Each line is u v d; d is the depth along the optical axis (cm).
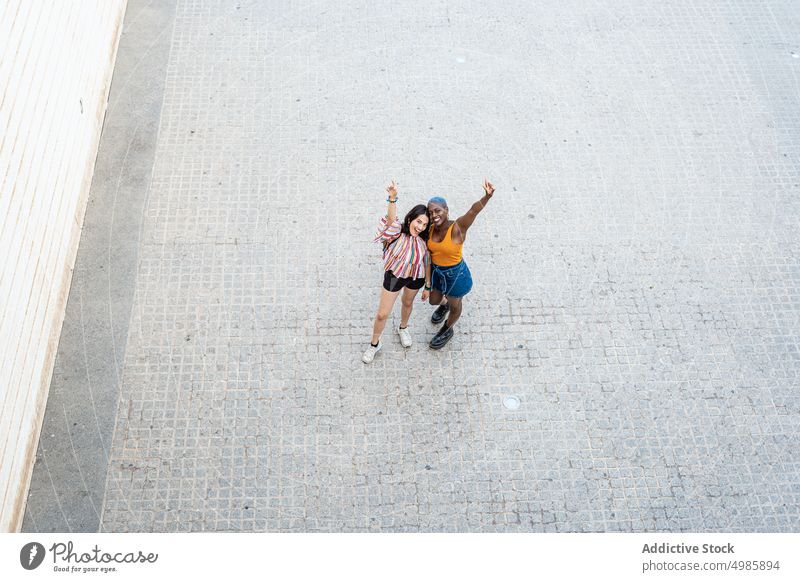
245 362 691
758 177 855
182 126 855
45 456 627
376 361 698
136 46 923
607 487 641
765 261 788
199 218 782
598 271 770
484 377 695
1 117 567
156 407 660
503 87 920
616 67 948
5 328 559
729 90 934
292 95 892
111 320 707
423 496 629
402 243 609
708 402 691
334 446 649
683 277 771
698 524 627
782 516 634
